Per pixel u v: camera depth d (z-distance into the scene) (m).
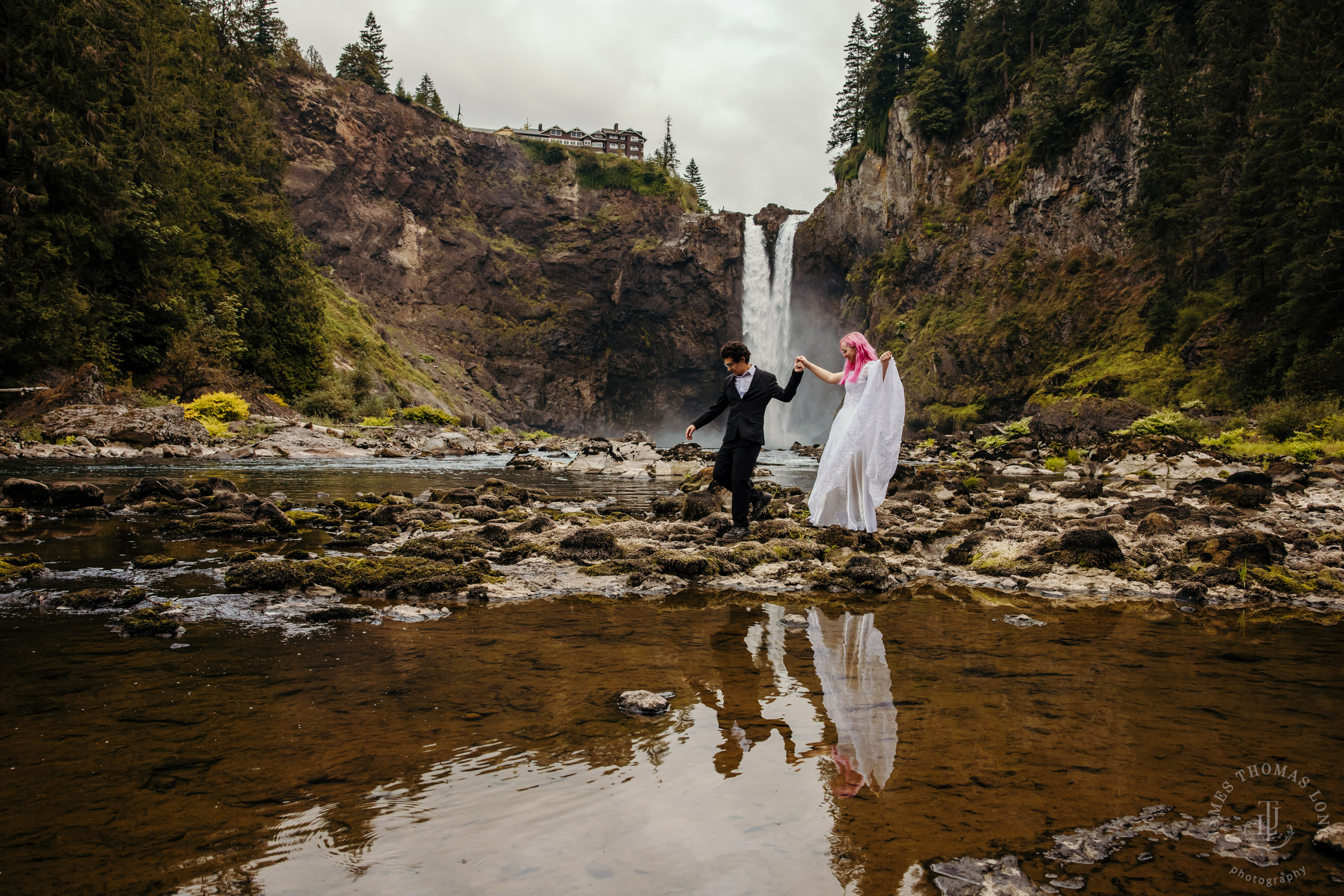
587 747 2.24
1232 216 39.28
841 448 6.15
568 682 2.90
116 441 19.53
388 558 5.27
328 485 12.42
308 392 37.16
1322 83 34.00
